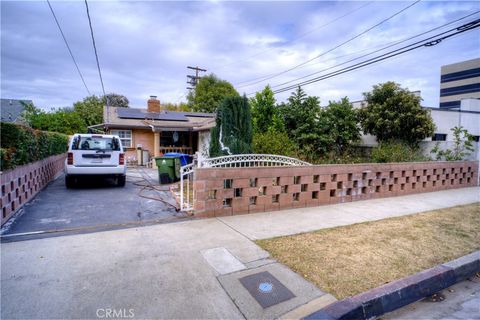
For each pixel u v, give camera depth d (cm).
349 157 1316
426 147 1345
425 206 630
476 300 289
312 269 310
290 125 1421
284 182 576
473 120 1641
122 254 337
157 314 226
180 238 396
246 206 541
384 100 1483
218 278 285
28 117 2253
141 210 552
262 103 1222
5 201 452
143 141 1603
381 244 389
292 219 508
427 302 284
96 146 786
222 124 669
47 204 586
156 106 1881
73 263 309
